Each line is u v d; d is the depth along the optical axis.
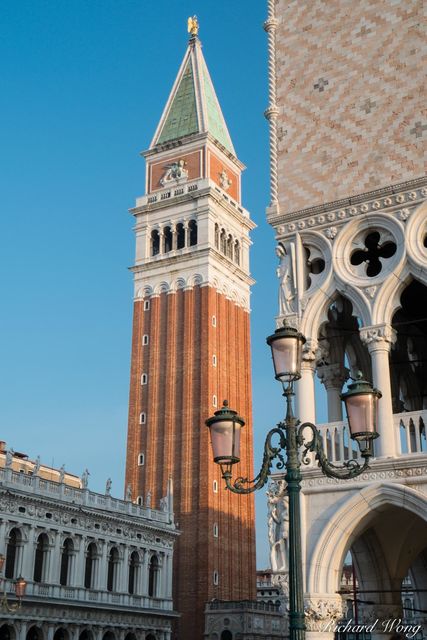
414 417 20.72
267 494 21.73
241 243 130.25
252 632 99.44
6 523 71.31
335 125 23.66
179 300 119.50
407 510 20.31
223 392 116.12
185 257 120.81
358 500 20.27
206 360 113.62
